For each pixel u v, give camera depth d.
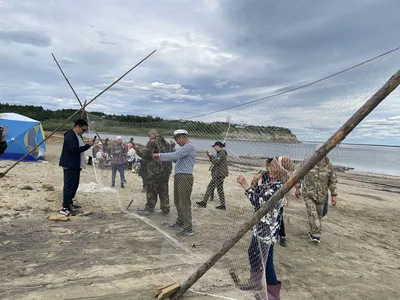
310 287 4.29
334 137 2.63
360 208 10.02
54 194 7.98
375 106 2.46
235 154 3.98
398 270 5.18
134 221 6.28
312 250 5.67
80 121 6.72
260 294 3.53
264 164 3.67
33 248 4.82
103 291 3.70
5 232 5.39
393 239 6.95
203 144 4.68
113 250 4.89
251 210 4.07
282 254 5.38
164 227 5.42
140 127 7.25
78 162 6.64
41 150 15.00
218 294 3.70
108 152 8.57
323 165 5.93
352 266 5.13
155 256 4.69
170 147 5.70
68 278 3.96
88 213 6.70
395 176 22.61
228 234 4.08
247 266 3.82
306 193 6.02
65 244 5.05
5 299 3.40
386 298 4.18
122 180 8.21
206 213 4.43
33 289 3.65
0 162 13.30
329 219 8.23
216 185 4.35
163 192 5.54
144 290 3.76
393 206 10.85
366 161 38.28
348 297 4.12
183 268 4.25
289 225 7.09
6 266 4.17
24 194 7.86
